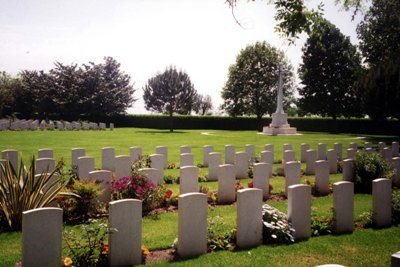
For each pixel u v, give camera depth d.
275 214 7.18
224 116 57.75
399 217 8.43
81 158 11.02
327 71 52.28
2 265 5.74
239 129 57.25
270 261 6.07
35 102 55.75
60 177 8.71
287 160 14.95
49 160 10.96
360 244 6.88
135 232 5.91
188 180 10.20
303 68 54.59
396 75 33.22
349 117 53.53
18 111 55.91
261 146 26.20
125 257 5.84
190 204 6.29
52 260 5.27
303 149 18.17
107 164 14.68
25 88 55.28
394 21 29.44
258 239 6.89
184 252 6.29
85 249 5.96
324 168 11.38
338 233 7.52
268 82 56.88
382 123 47.84
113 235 5.73
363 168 11.90
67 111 54.50
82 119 55.81
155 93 49.09
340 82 51.66
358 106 50.25
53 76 55.72
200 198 6.38
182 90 49.19
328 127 52.47
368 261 6.11
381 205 8.00
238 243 6.72
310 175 14.67
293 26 7.44
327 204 9.95
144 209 8.96
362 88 37.06
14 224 7.35
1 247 6.48
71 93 54.06
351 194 7.62
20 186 7.49
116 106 57.28
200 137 35.03
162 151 15.90
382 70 34.34
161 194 9.45
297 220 7.14
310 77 53.09
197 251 6.41
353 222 7.68
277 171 14.77
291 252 6.46
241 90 57.50
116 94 57.81
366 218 8.24
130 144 26.22
